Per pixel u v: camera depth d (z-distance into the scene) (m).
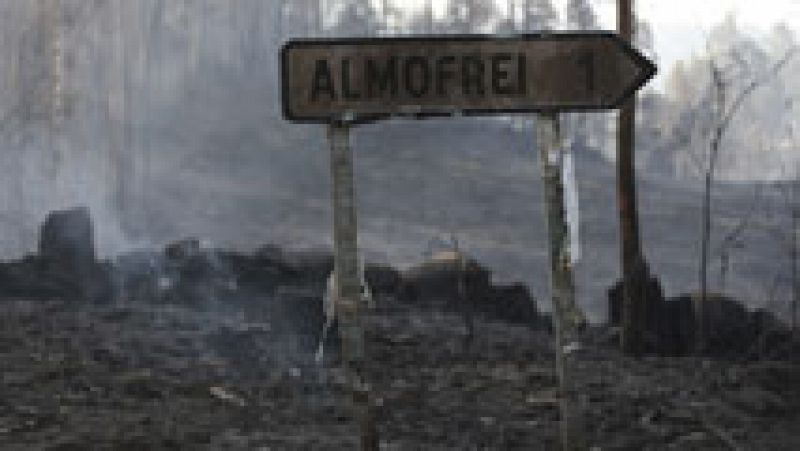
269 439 20.42
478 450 20.69
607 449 20.78
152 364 26.88
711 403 24.31
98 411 22.23
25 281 38.38
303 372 27.31
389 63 13.81
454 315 40.22
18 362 26.23
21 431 20.61
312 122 13.82
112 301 38.38
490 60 13.95
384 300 41.50
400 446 20.42
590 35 14.05
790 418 24.33
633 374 28.36
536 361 30.31
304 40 13.71
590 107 14.06
